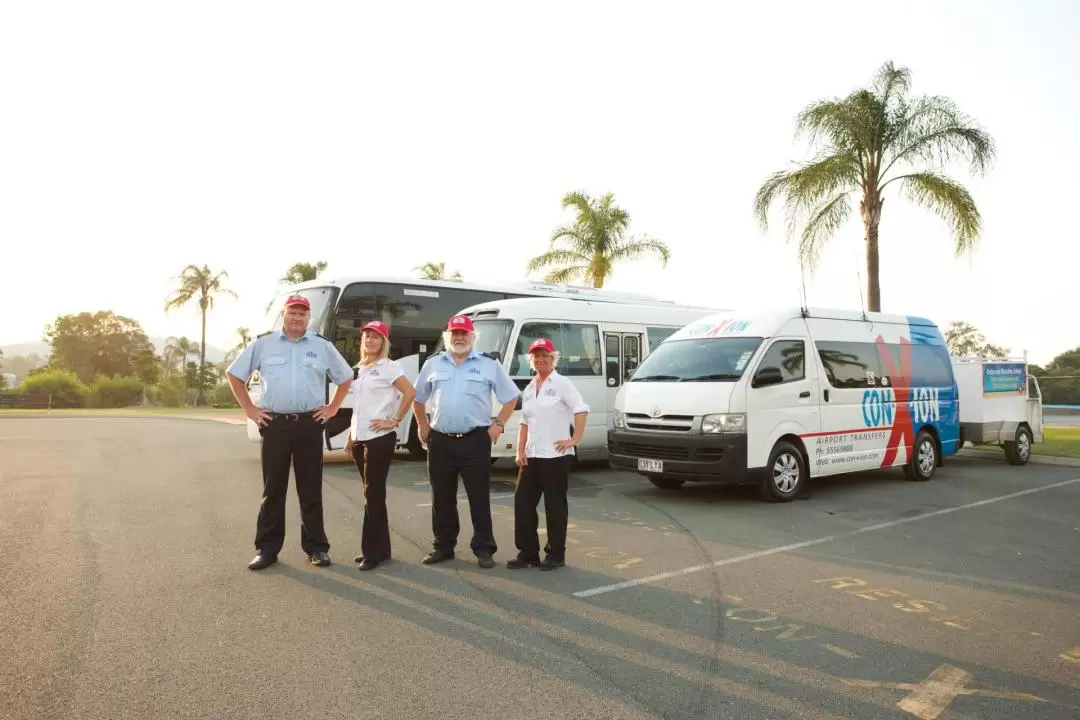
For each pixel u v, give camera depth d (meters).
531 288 15.05
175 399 52.56
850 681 3.74
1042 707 3.47
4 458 13.31
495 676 3.73
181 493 9.26
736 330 9.49
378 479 5.84
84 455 13.87
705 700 3.49
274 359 5.79
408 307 13.74
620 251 25.94
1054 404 32.22
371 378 5.91
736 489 9.99
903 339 10.98
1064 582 5.55
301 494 5.88
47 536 6.77
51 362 77.06
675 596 5.12
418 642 4.18
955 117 16.95
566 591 5.20
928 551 6.50
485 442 5.96
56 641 4.15
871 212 17.45
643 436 9.03
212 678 3.67
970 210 16.73
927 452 10.99
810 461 9.25
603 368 12.13
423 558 6.13
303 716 3.29
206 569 5.66
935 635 4.40
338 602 4.89
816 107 17.50
